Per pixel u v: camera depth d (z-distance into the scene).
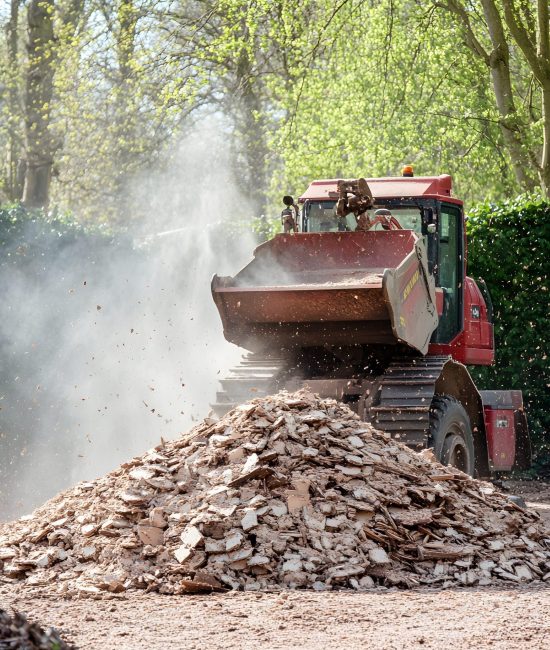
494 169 55.94
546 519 23.09
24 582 15.37
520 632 11.75
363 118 56.25
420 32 51.09
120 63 61.72
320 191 26.34
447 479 17.64
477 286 28.98
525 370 34.72
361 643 11.23
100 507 16.67
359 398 22.25
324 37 52.03
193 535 15.30
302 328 22.34
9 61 72.62
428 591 14.63
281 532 15.47
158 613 13.06
